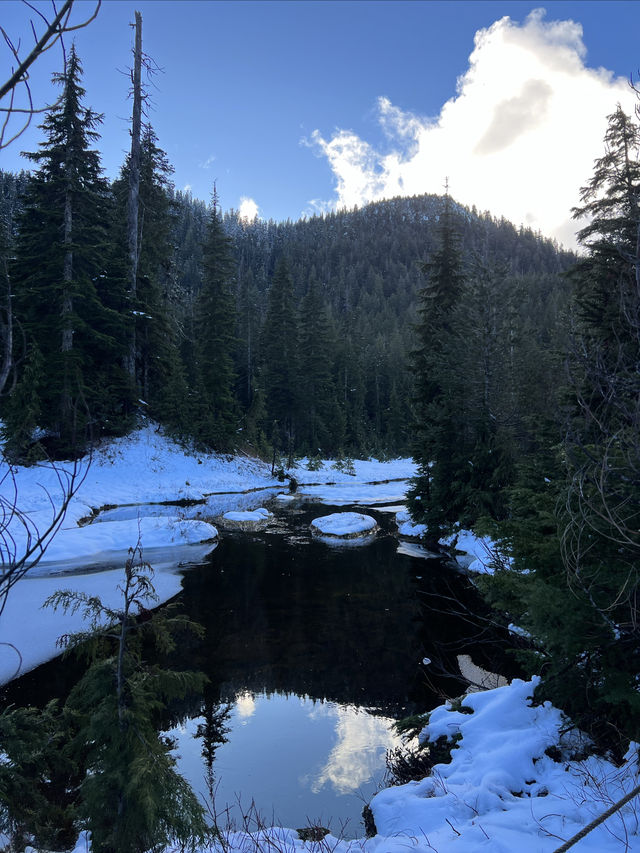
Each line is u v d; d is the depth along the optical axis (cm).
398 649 993
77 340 2655
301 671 902
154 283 3247
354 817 539
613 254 1311
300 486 3731
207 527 1992
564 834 360
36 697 796
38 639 997
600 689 462
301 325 5747
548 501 587
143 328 3120
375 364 7556
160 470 2934
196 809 378
